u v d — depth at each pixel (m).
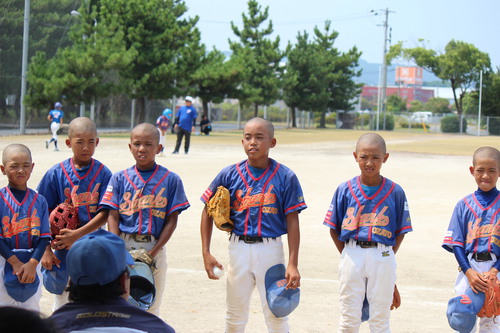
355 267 4.99
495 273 4.95
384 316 5.00
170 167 18.03
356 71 80.50
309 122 72.75
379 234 4.98
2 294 4.94
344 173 18.05
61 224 5.15
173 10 48.22
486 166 5.09
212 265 5.02
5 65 33.62
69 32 36.53
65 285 5.20
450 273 8.12
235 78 46.78
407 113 78.50
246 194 4.97
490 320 5.00
